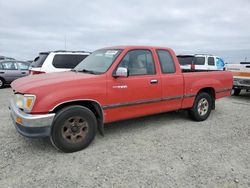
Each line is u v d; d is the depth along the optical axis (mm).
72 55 8406
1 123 5535
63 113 3764
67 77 4105
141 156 3848
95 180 3121
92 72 4469
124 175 3250
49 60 8117
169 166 3516
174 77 5184
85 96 3934
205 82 5820
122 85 4375
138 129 5230
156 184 3037
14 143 4309
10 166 3453
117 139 4598
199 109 5852
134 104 4594
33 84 3781
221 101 9180
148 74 4812
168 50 5262
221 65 13844
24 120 3584
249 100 9508
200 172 3348
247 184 3057
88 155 3867
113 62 4359
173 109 5324
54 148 4113
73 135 3932
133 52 4664
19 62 13492
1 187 2938
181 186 2998
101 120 4258
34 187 2947
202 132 5094
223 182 3098
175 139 4645
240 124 5762
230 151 4086
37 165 3504
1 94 10445
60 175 3236
